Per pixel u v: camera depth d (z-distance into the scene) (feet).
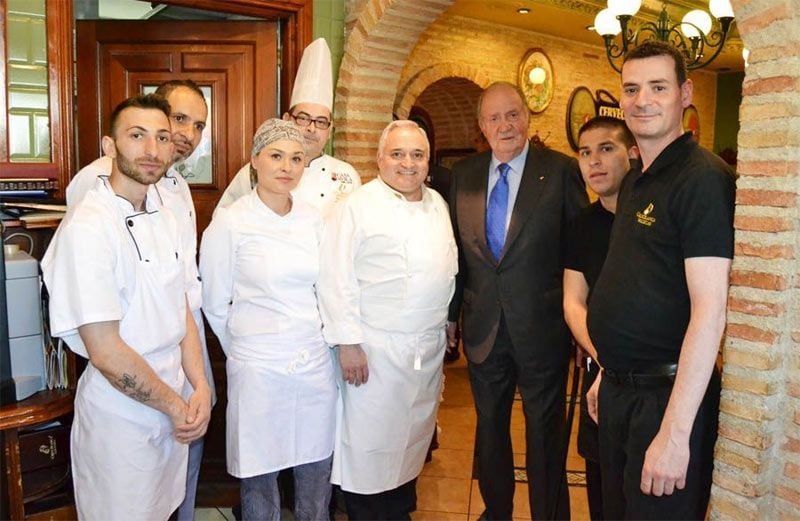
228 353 8.27
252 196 8.14
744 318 6.23
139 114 6.61
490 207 8.72
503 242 8.59
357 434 8.50
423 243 8.35
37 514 8.13
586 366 8.25
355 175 9.83
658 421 6.24
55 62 8.93
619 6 13.23
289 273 7.99
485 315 8.63
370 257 8.36
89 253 6.31
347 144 11.30
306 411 8.21
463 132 23.63
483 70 21.61
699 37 14.73
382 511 9.02
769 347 6.09
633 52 6.29
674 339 6.19
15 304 7.52
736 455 6.34
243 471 7.93
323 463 8.50
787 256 6.05
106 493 6.74
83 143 10.54
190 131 8.46
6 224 7.73
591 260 7.85
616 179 7.59
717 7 13.12
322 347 8.30
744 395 6.27
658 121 6.12
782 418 6.25
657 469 5.90
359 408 8.47
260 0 10.40
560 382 8.64
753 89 6.13
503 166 8.73
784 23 5.90
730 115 32.89
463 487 10.94
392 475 8.69
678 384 5.82
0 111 8.70
